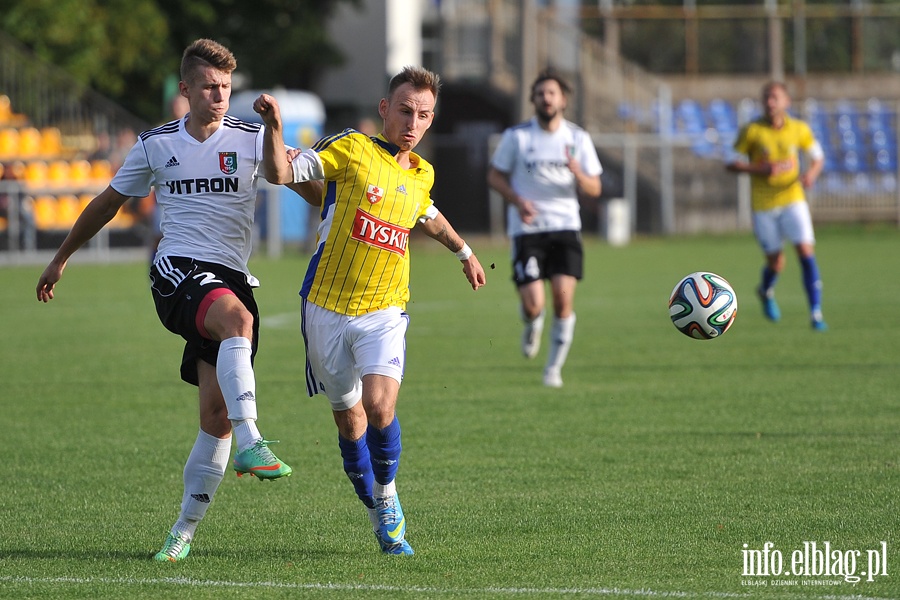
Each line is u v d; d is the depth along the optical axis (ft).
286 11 422.00
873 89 411.95
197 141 61.57
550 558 59.16
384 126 60.95
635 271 257.14
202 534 64.90
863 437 88.84
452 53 411.34
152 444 90.33
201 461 59.82
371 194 59.21
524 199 117.39
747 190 374.43
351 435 60.95
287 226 349.00
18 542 63.10
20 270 277.23
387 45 449.89
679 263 276.21
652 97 387.96
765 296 164.25
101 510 70.33
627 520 66.54
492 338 157.69
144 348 149.28
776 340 148.05
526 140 118.62
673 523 65.77
